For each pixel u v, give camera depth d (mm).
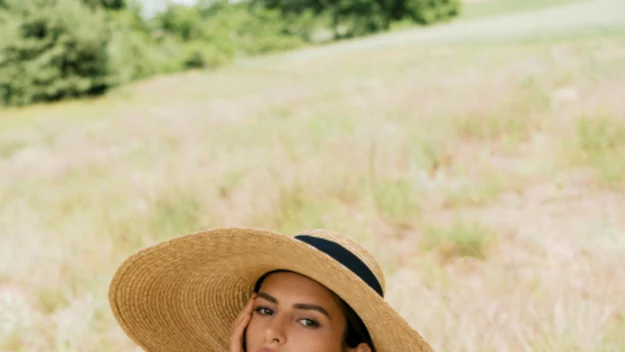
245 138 9055
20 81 25141
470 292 3379
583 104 7828
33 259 4625
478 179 5773
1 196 7250
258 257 1428
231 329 1704
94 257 4699
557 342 2625
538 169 5910
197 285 1701
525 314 2965
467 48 25047
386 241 4484
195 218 5402
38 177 8281
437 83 12281
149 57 39000
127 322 1713
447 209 5262
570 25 29859
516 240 4277
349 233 4609
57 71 25391
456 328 2871
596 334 2662
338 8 61938
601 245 3945
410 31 51438
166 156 8344
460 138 7582
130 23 45219
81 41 25469
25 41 25078
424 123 8219
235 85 23141
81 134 12812
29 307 3828
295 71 26391
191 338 1805
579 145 6344
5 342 3336
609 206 4805
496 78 11055
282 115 11773
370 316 1311
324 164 6398
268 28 57031
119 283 1597
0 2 26344
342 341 1419
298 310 1399
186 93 22500
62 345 3211
